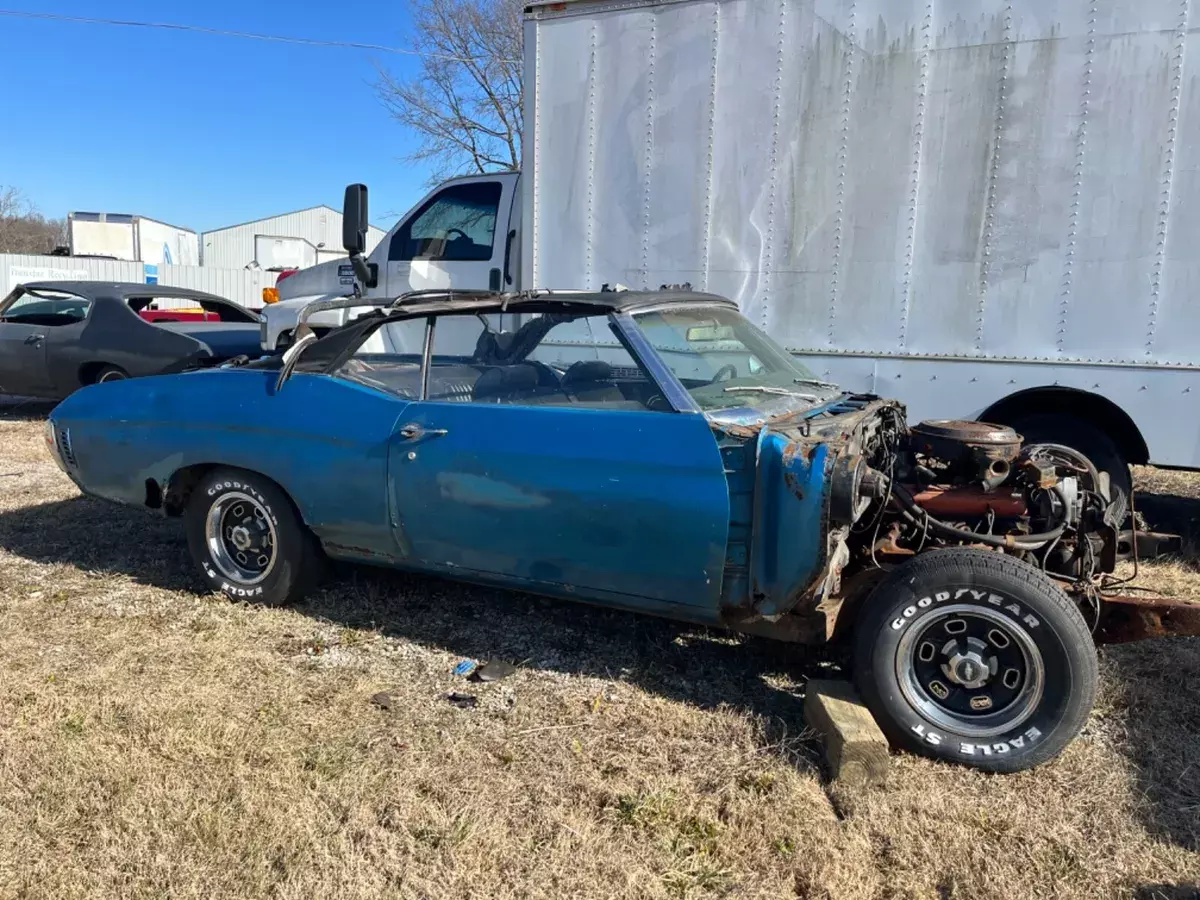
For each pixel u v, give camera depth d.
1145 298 4.62
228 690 3.44
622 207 5.79
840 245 5.24
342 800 2.74
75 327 9.84
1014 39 4.73
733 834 2.65
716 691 3.55
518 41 23.77
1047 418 4.96
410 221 7.09
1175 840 2.64
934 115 4.94
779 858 2.55
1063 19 4.62
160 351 9.50
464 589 4.57
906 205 5.06
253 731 3.12
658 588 3.30
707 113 5.48
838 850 2.59
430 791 2.82
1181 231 4.51
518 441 3.46
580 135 5.86
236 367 4.48
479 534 3.57
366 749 3.05
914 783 2.90
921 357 5.12
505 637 4.03
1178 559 5.19
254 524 4.27
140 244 35.28
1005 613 2.91
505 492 3.46
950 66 4.88
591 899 2.37
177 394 4.32
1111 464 4.84
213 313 11.40
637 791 2.85
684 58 5.51
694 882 2.45
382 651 3.87
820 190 5.25
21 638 3.88
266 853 2.51
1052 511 3.28
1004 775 2.95
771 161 5.36
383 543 3.85
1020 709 2.94
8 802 2.71
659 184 5.66
